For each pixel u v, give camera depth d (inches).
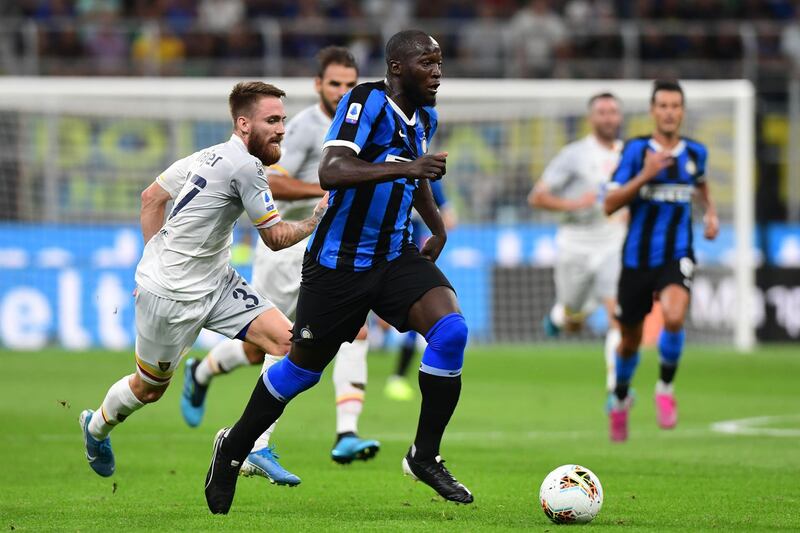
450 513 858.1
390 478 1066.7
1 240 2514.8
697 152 1336.1
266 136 851.4
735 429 1504.7
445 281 833.5
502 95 2434.8
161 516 834.8
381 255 830.5
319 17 3233.3
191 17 3228.3
